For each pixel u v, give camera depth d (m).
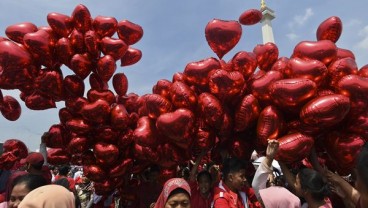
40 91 3.77
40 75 3.67
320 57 3.00
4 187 4.10
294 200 2.58
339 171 3.31
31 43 3.48
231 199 3.03
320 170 3.00
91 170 3.76
